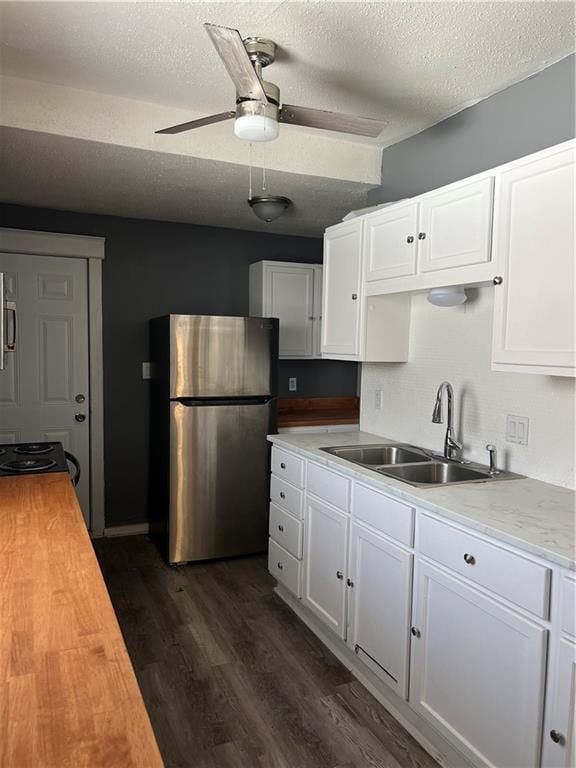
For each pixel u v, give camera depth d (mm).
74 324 3893
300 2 1821
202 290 4270
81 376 3938
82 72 2340
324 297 3273
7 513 1891
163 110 2674
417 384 2969
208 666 2482
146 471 4152
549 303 1854
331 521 2598
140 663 2496
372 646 2293
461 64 2217
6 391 3750
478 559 1738
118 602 3068
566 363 1796
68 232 3830
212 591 3229
